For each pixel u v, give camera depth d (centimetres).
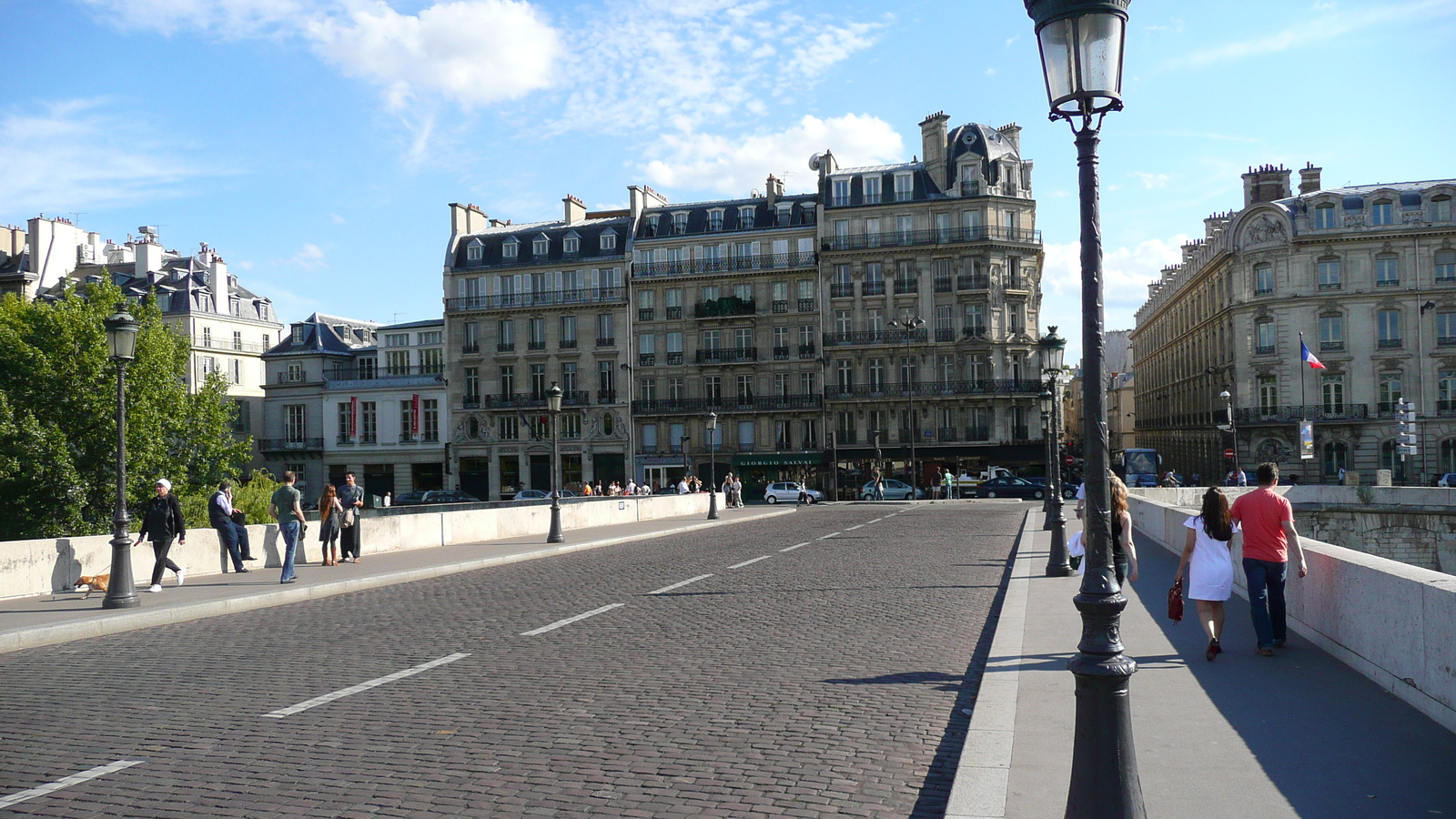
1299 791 519
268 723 732
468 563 1995
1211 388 7019
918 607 1284
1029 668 843
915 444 6488
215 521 1827
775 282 6781
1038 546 2188
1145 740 616
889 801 542
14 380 4062
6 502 3928
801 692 802
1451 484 5331
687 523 3588
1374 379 6028
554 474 2598
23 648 1134
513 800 551
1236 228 6444
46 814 541
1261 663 850
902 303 6581
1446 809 489
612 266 7000
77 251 7994
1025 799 514
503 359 7106
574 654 985
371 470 7319
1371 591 781
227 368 7794
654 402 6831
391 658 988
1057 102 460
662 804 539
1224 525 875
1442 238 5959
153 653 1070
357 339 8681
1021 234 6612
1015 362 6544
